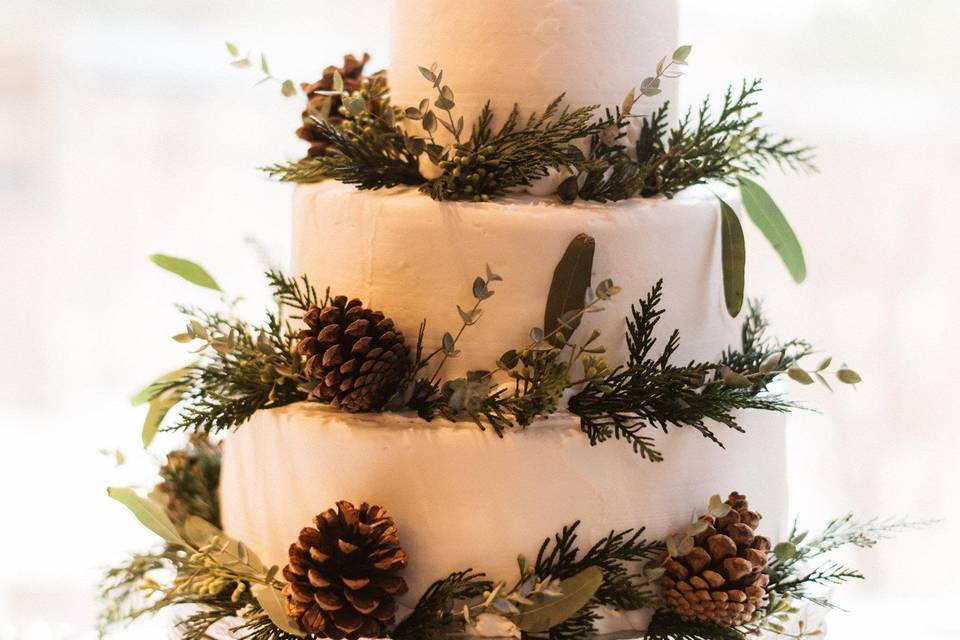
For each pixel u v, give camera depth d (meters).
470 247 0.93
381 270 0.95
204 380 1.00
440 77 0.93
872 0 1.39
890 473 1.46
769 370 0.96
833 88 1.40
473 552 0.92
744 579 0.93
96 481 1.46
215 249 1.45
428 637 0.91
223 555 0.96
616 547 0.93
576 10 0.95
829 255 1.43
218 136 1.43
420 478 0.92
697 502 0.96
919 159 1.41
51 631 1.23
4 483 1.45
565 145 0.96
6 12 1.39
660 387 0.93
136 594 1.07
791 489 1.47
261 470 0.97
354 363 0.92
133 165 1.43
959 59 1.39
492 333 0.93
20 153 1.42
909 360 1.44
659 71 0.94
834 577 0.98
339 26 1.42
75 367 1.46
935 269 1.42
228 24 1.41
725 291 0.98
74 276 1.44
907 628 1.20
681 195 0.98
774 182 1.42
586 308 0.92
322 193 0.99
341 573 0.90
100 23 1.41
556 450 0.92
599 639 0.93
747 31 1.40
